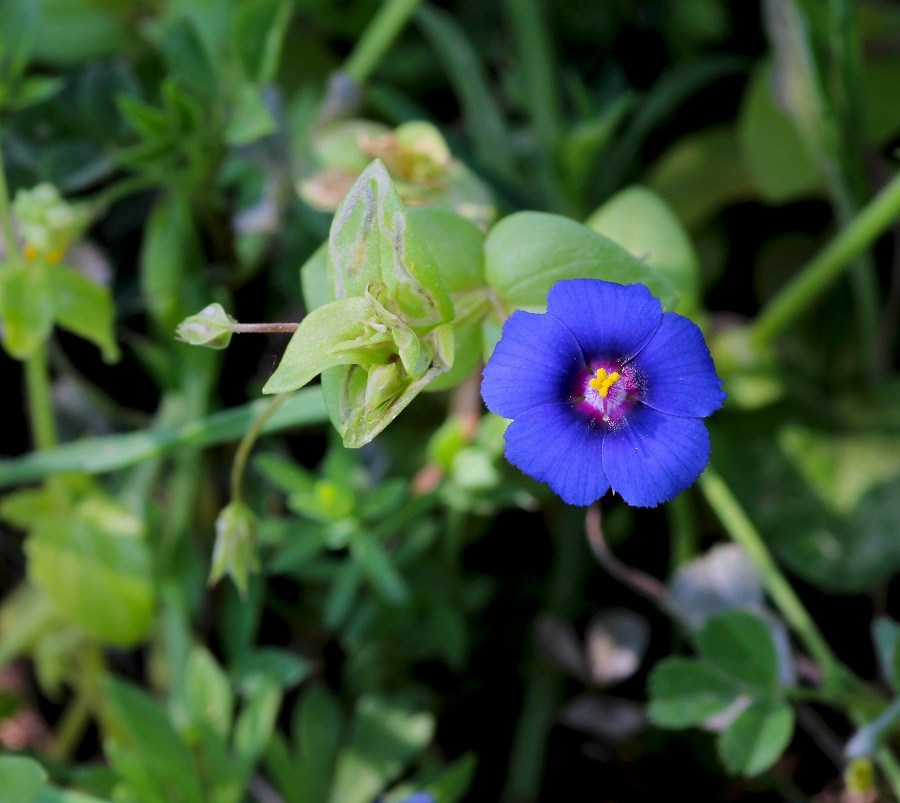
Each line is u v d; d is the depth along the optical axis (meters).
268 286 0.19
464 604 0.19
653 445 0.14
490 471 0.18
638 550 0.19
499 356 0.14
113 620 0.18
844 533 0.19
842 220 0.19
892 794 0.18
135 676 0.19
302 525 0.17
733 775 0.19
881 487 0.19
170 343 0.19
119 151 0.19
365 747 0.17
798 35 0.18
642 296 0.14
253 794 0.18
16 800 0.15
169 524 0.19
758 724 0.16
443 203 0.17
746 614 0.17
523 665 0.19
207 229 0.19
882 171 0.19
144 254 0.19
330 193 0.18
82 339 0.19
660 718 0.16
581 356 0.14
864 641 0.19
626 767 0.19
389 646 0.19
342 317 0.13
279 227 0.19
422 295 0.14
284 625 0.19
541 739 0.19
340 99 0.19
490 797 0.19
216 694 0.17
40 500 0.18
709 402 0.14
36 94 0.18
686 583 0.18
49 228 0.16
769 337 0.19
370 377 0.13
